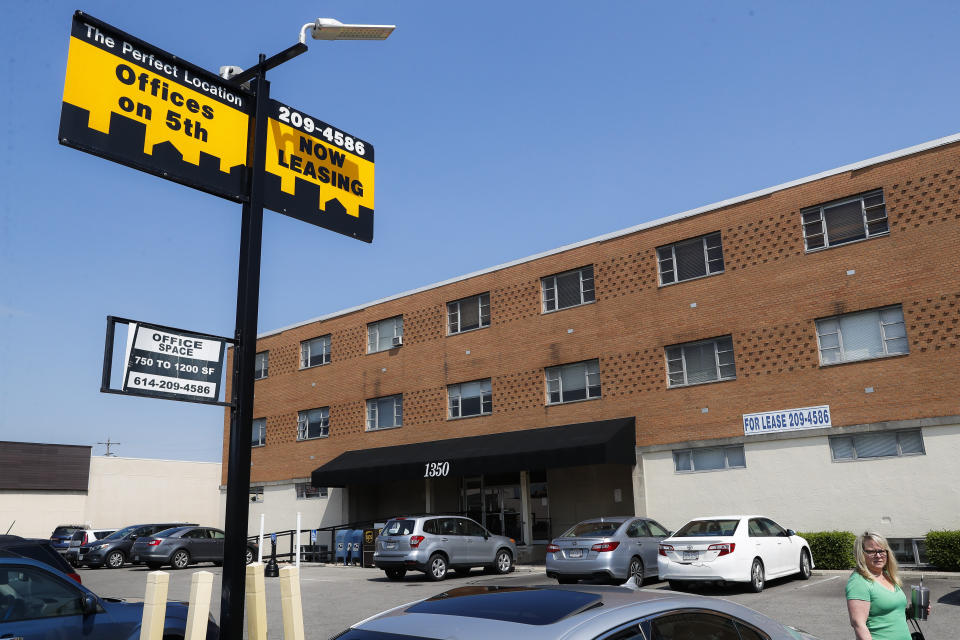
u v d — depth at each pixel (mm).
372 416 31828
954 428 18281
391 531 20609
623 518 17531
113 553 28281
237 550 7238
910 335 19266
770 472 20969
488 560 21312
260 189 8383
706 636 4004
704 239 23453
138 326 7125
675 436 22859
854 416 19781
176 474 45094
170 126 7812
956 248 18859
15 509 40094
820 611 12539
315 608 14938
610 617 3590
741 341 22078
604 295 25297
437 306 30125
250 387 7746
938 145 19453
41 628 6836
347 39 8953
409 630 3510
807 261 21234
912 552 18516
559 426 25516
